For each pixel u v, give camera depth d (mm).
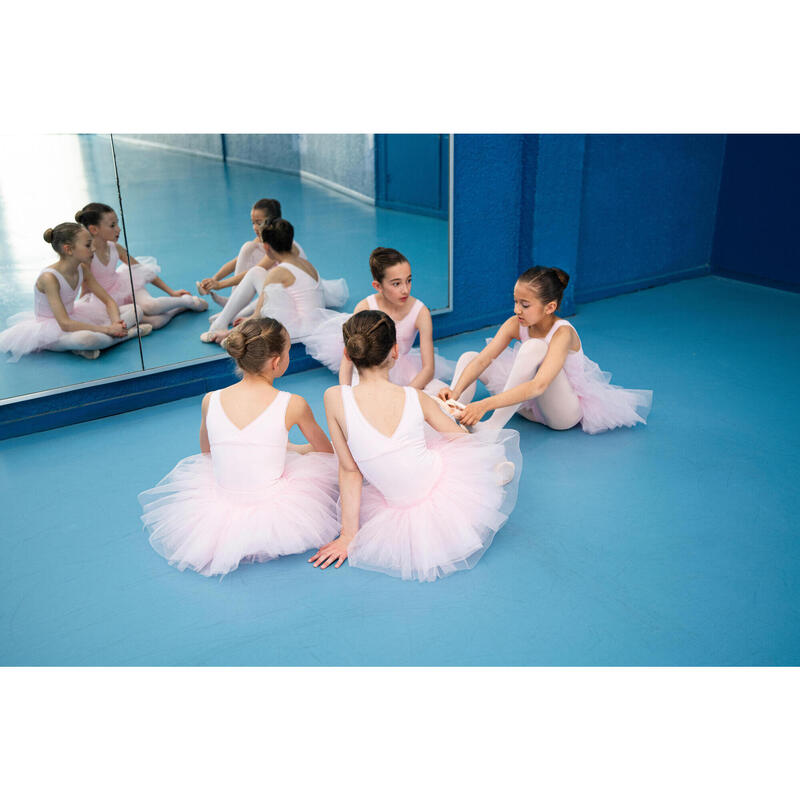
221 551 2412
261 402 2438
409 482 2400
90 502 2824
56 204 3213
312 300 3941
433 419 2514
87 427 3406
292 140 3635
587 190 4734
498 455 2541
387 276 3090
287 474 2564
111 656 2109
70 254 3283
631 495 2801
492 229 4305
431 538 2398
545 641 2133
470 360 3207
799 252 5055
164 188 3420
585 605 2264
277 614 2258
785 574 2379
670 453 3092
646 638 2135
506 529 2619
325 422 3391
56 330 3324
